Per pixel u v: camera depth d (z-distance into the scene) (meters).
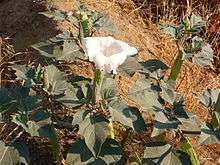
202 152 1.28
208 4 1.73
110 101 0.94
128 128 1.09
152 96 0.95
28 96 0.94
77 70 1.32
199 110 1.41
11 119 0.99
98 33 1.44
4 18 1.54
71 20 1.06
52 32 1.43
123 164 0.94
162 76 1.05
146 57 1.51
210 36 1.68
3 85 1.34
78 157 0.94
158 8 1.72
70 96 0.94
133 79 1.38
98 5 1.61
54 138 0.95
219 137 0.90
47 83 0.96
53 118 1.05
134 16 1.66
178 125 0.92
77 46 1.03
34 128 0.91
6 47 1.46
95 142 0.89
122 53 0.88
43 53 1.04
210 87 1.53
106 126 0.91
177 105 0.95
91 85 0.96
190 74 1.54
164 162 0.94
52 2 1.50
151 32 1.63
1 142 0.94
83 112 0.93
